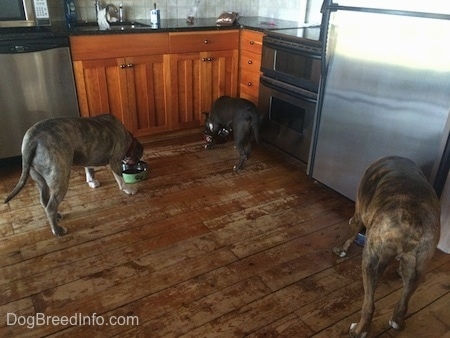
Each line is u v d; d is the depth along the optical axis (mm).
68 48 2764
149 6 3611
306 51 2633
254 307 1690
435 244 1366
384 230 1347
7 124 2721
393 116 2018
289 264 1957
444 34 1695
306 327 1599
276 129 3143
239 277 1860
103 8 3273
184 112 3516
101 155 2268
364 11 1944
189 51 3283
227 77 3578
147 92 3242
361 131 2225
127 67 3059
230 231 2205
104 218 2287
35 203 2416
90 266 1901
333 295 1770
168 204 2453
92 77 2949
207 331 1566
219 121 3092
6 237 2094
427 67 1801
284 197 2576
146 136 3432
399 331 1587
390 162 1662
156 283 1807
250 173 2895
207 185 2701
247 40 3379
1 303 1673
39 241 2068
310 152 2664
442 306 1720
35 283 1787
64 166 1994
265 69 3125
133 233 2160
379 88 2043
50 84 2777
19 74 2629
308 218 2348
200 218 2318
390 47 1925
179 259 1968
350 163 2365
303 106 2781
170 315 1637
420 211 1330
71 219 2266
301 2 3529
